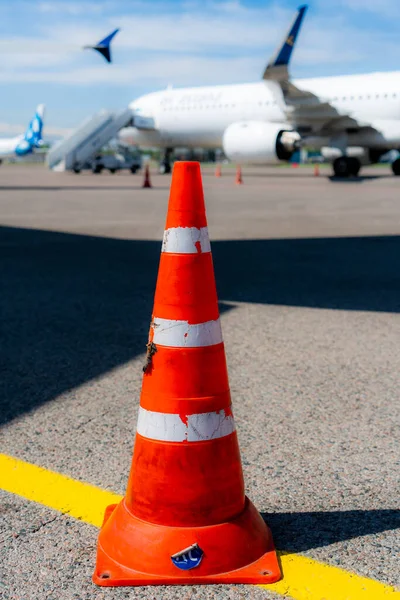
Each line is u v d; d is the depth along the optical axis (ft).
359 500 8.13
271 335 16.16
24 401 11.58
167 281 6.84
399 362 13.92
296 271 25.21
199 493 6.73
